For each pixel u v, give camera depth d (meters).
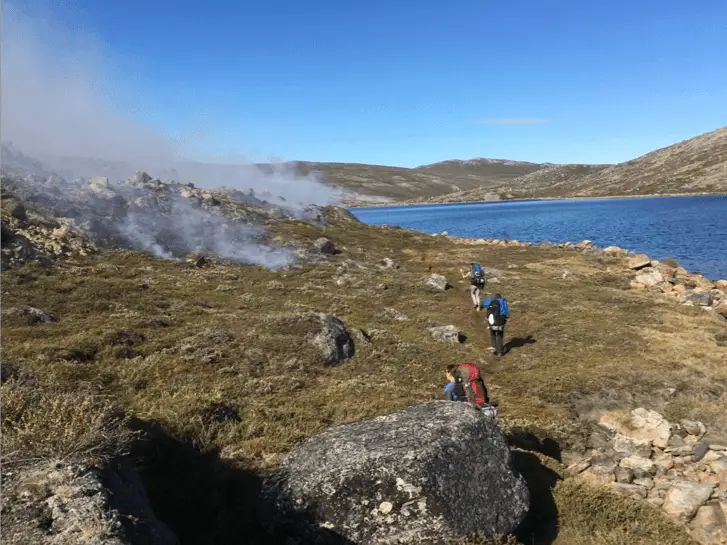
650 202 170.38
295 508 6.09
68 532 3.84
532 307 23.80
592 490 8.27
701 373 15.13
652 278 29.33
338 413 10.58
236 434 8.95
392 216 182.75
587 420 12.54
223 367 13.16
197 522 6.42
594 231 81.81
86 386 10.34
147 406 9.90
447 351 17.48
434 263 39.19
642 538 7.05
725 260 46.88
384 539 5.82
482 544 5.96
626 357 16.73
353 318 20.98
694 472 9.66
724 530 7.47
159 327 16.25
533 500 7.84
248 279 27.61
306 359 14.55
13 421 5.25
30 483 4.41
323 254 37.38
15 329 14.47
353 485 5.99
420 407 7.86
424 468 5.98
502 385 14.95
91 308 17.70
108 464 5.02
